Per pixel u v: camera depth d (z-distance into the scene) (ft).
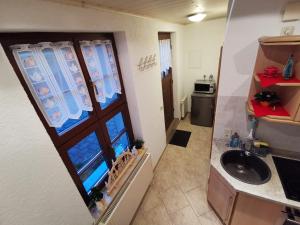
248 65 5.60
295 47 4.64
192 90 14.97
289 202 4.55
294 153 6.06
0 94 2.52
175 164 9.93
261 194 4.82
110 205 5.43
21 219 2.88
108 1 4.09
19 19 2.85
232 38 5.44
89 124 5.21
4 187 2.62
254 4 4.84
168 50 11.66
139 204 7.16
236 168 6.53
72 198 3.87
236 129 6.73
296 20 4.66
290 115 4.71
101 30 4.73
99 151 5.97
